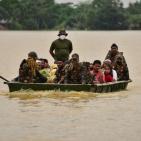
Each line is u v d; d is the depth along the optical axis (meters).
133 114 29.64
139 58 74.56
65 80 36.09
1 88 39.81
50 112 30.02
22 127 26.69
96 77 36.78
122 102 33.16
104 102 33.06
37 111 30.34
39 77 36.41
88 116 29.06
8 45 119.06
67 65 36.28
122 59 39.44
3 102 33.09
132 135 25.23
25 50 95.88
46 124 27.23
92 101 33.25
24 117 28.83
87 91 35.38
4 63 64.12
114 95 35.72
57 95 34.62
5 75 50.03
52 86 35.28
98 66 36.97
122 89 38.34
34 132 25.77
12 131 25.94
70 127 26.72
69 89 35.25
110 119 28.42
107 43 130.88
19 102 33.03
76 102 32.94
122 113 29.88
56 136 25.06
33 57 36.50
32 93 35.09
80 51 91.88
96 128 26.50
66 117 28.84
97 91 35.50
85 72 36.03
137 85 41.41
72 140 24.44
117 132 25.75
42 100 33.47
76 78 36.19
